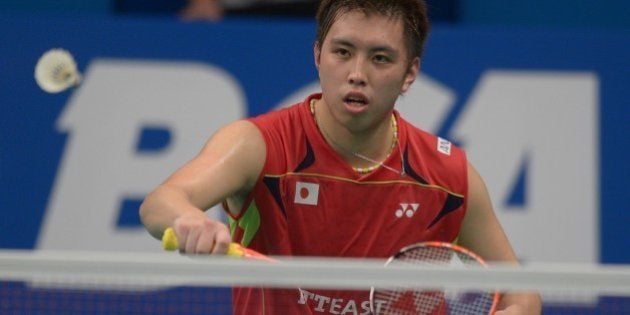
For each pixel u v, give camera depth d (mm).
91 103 17141
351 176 10359
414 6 10367
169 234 8461
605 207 17375
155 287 14430
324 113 10375
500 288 8586
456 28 17391
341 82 10031
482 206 10945
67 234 17031
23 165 17062
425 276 8516
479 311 10352
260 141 10227
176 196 9250
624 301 15008
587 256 17328
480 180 10953
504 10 20906
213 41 17312
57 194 17062
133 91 17172
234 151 10039
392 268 8484
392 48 10031
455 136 17266
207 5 19844
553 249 17281
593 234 17328
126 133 17125
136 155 17125
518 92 17391
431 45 17328
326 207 10383
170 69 17234
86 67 17203
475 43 17391
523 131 17344
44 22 17250
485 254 11047
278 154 10273
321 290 10391
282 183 10289
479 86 17344
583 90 17469
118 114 17156
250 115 17234
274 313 10438
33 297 13930
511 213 17250
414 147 10656
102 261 8367
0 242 17016
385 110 10195
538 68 17453
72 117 17141
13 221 17016
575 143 17406
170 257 8805
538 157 17328
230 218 10648
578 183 17375
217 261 8344
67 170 17062
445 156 10750
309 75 17344
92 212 17062
